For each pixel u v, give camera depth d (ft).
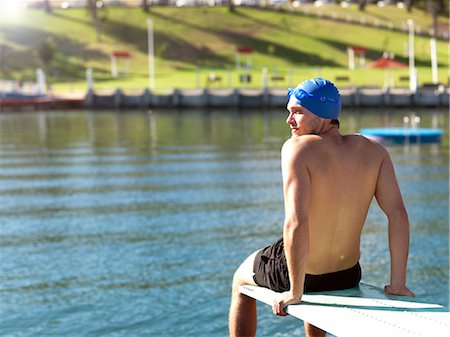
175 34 334.85
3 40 319.47
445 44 351.46
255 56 320.91
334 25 356.38
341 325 13.25
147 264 35.70
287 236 14.08
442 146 110.63
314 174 14.32
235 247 39.58
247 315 15.84
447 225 45.11
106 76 290.97
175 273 33.96
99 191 61.57
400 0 424.87
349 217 14.70
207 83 256.93
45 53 292.81
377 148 15.01
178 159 89.56
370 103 220.43
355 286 15.33
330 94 14.80
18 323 26.94
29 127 150.10
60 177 71.77
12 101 208.74
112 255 37.73
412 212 50.26
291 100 15.10
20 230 44.57
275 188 62.49
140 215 49.57
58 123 162.09
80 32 332.19
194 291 31.01
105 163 85.15
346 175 14.53
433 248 38.88
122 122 165.99
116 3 365.61
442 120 174.60
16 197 58.44
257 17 356.79
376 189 15.03
